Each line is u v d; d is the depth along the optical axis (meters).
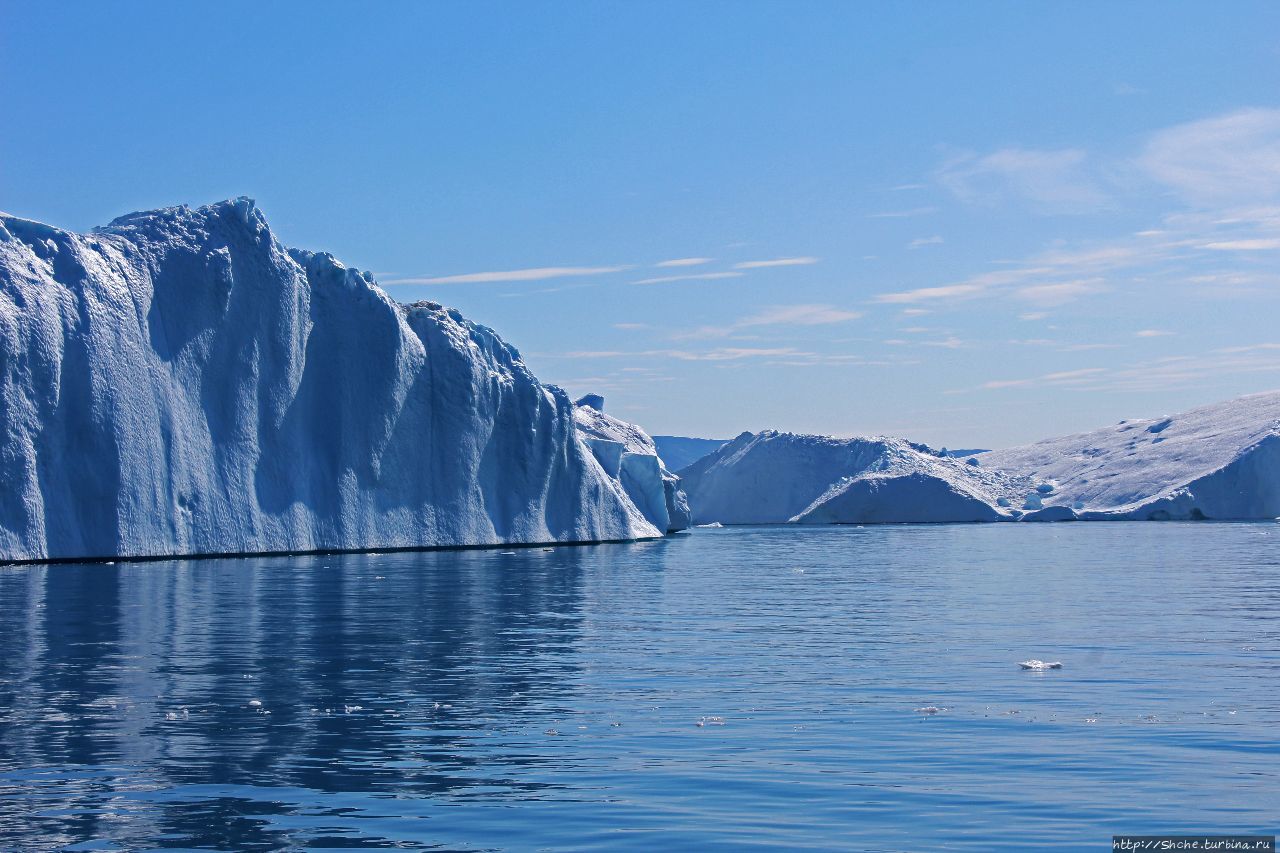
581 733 21.38
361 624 37.59
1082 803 17.03
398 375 85.81
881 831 15.82
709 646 33.00
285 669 28.27
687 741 20.77
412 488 87.62
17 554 64.06
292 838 15.54
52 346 66.81
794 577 62.72
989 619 40.19
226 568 63.66
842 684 26.42
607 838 15.55
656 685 26.28
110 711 23.11
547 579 58.78
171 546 71.50
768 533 150.12
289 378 80.31
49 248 69.62
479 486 92.56
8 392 64.75
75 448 68.00
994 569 70.19
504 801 17.14
